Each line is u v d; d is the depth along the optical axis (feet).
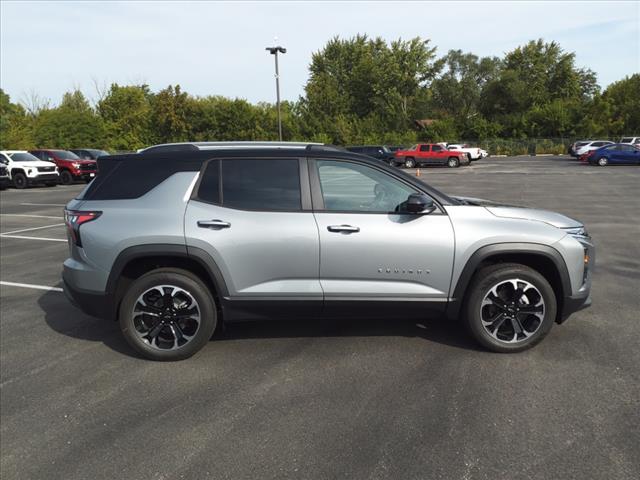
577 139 174.91
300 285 12.41
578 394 10.59
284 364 12.43
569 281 12.51
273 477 8.18
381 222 12.30
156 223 12.24
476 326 12.64
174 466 8.54
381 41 221.87
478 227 12.34
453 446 8.85
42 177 77.77
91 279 12.48
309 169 12.62
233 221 12.26
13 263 25.22
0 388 11.54
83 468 8.57
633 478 7.92
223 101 159.94
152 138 159.22
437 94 232.12
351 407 10.30
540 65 217.36
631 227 32.76
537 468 8.21
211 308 12.60
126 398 10.96
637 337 13.74
